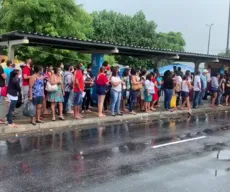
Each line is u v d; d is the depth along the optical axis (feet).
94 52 47.34
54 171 20.27
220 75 58.03
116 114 41.68
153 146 27.81
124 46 45.88
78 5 74.90
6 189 17.21
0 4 78.59
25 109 31.42
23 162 21.83
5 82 32.76
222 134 34.58
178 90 49.88
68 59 73.46
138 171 20.89
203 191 17.84
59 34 69.56
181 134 33.63
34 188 17.44
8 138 28.60
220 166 22.66
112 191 17.34
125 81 43.86
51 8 67.51
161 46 108.58
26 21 66.90
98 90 39.27
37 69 31.89
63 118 35.70
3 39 38.45
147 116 44.50
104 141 29.07
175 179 19.62
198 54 58.23
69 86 38.86
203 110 53.57
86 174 19.94
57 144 27.20
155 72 50.16
